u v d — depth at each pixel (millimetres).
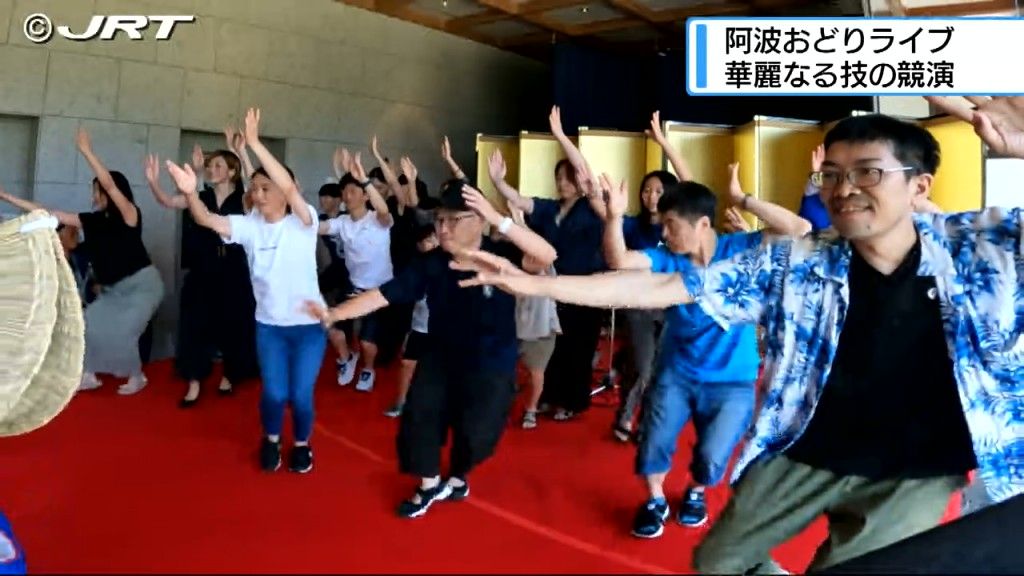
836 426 1779
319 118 7832
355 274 5371
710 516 3322
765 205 2738
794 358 1786
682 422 3080
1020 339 1622
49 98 6102
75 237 5781
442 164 9125
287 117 7562
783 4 8008
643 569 1273
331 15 7867
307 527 3068
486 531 3070
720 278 1869
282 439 4348
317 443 4320
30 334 2451
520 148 7965
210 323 5078
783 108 8984
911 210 1667
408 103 8711
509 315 3139
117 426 4539
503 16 8617
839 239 1770
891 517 1716
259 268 3648
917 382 1705
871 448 1746
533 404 4730
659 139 3984
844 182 1636
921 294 1668
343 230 5328
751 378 3016
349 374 5812
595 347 4980
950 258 1650
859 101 8062
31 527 3018
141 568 1439
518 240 2885
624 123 9633
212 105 6996
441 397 3182
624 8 8398
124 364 5293
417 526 3107
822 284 1749
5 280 2492
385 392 5602
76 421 4605
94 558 2691
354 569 1297
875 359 1710
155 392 5402
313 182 7816
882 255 1678
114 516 3162
